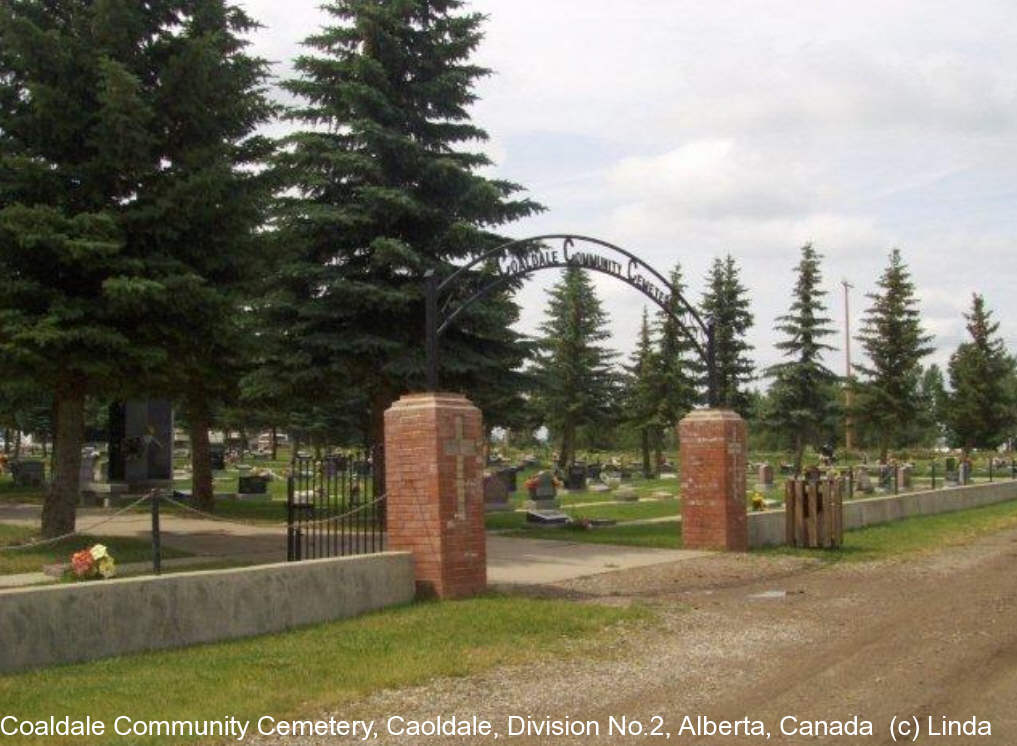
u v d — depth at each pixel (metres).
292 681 7.96
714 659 9.10
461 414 11.86
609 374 53.31
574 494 36.59
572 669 8.66
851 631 10.42
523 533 20.59
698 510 17.64
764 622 10.91
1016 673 8.50
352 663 8.58
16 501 26.31
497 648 9.25
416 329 19.77
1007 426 60.81
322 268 19.00
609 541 18.83
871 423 54.78
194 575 9.27
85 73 15.02
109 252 14.05
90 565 9.85
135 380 15.70
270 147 17.78
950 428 64.38
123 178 15.16
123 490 26.56
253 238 16.55
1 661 7.99
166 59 15.95
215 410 28.28
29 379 14.77
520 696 7.79
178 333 15.17
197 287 14.59
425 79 20.42
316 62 19.80
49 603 8.29
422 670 8.37
